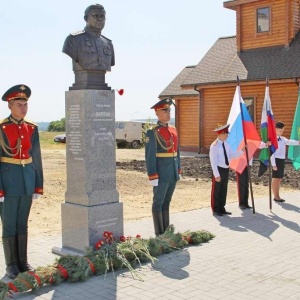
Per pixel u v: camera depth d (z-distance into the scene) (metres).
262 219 10.13
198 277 6.34
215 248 7.79
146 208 11.82
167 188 8.38
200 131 26.53
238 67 25.08
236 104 10.80
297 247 7.84
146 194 13.97
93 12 7.27
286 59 23.55
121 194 13.91
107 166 7.43
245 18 26.05
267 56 24.66
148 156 8.15
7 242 6.56
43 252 7.60
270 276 6.36
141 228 9.27
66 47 7.14
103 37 7.58
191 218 10.27
